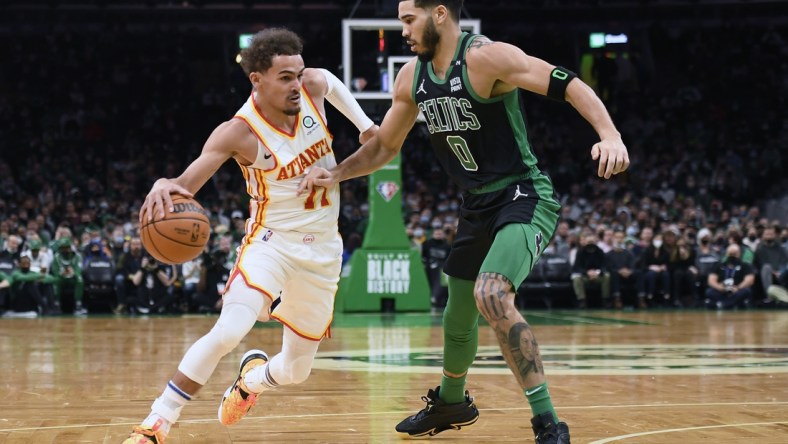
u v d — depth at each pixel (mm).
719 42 28484
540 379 3625
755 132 25828
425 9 3846
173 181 3744
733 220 18859
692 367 7406
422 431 4281
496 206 3912
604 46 28578
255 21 27859
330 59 27031
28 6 27078
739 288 16516
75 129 24969
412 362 7766
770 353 8609
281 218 3938
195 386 3742
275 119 3904
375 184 15102
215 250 15352
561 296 16344
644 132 26312
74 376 6738
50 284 15188
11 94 26234
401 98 4102
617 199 21047
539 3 28516
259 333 10930
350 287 15031
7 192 20906
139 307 15297
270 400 5492
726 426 4539
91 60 26906
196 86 27625
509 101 3848
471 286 4094
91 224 17359
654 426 4539
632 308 16672
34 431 4379
